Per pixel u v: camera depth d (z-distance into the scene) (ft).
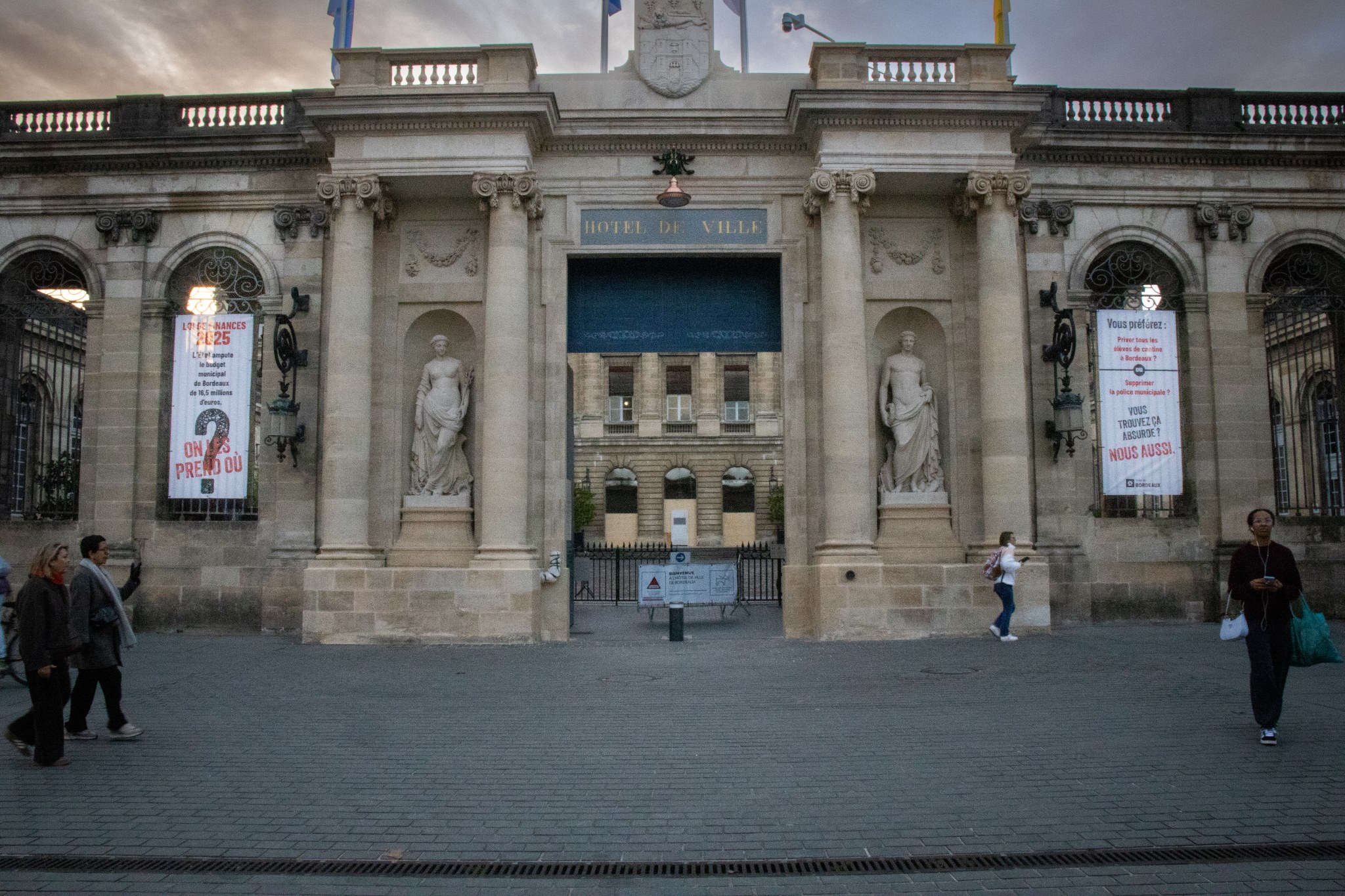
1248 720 35.99
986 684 44.68
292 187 73.87
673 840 23.56
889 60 68.39
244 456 72.28
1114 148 73.26
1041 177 73.67
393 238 70.33
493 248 66.33
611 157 70.38
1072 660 51.62
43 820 25.20
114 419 73.31
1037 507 70.79
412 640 63.10
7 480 76.33
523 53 67.62
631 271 71.87
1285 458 83.41
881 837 23.65
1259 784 27.61
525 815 25.59
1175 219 74.49
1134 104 75.41
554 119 67.82
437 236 70.44
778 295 71.67
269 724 37.11
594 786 28.19
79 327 79.77
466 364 70.79
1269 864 21.74
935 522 68.03
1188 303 73.82
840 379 65.05
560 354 68.85
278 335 68.69
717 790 27.76
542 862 22.16
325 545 65.05
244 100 75.66
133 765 30.73
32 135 75.20
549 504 67.51
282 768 30.40
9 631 46.62
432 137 66.85
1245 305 74.08
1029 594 63.98
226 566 71.61
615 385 195.62
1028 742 33.09
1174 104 75.20
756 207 70.13
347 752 32.45
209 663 54.24
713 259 71.26
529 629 62.95
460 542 67.67
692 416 193.16
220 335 73.20
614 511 189.67
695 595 77.10
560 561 67.15
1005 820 24.81
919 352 71.26
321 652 58.90
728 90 71.56
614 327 71.51
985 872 21.49
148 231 74.49
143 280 74.49
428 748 33.06
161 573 71.92
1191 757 30.63
